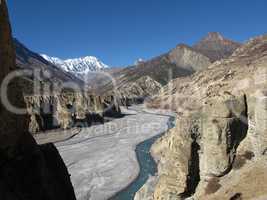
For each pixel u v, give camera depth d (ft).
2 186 50.16
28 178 55.06
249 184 108.88
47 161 62.39
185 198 126.21
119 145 325.42
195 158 128.06
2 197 48.34
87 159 271.49
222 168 121.19
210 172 123.13
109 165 248.32
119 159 264.11
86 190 196.24
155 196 134.62
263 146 117.70
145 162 250.16
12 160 55.47
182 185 126.00
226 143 122.42
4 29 54.85
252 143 122.42
